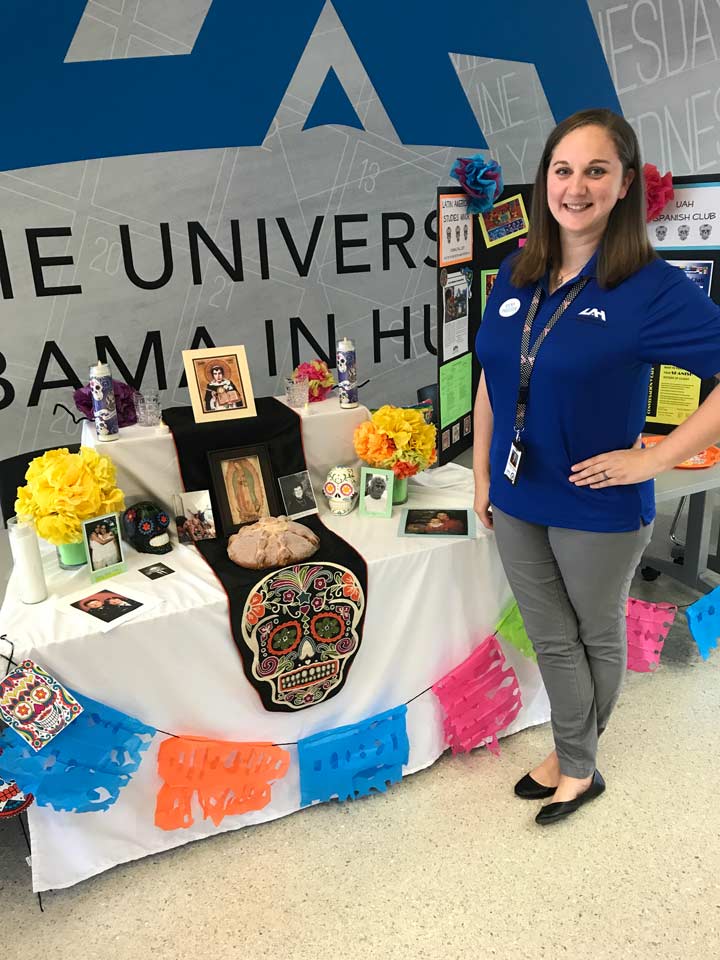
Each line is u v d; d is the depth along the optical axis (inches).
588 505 65.4
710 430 60.1
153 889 71.1
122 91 123.0
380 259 153.1
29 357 127.4
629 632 88.8
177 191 131.1
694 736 90.4
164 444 82.2
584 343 60.7
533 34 155.0
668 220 104.3
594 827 76.9
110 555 75.6
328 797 79.4
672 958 62.7
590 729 75.7
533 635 74.1
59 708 62.4
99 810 67.9
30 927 67.4
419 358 164.1
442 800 81.4
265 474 85.7
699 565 115.4
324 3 134.0
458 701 83.7
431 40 145.4
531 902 68.4
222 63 128.6
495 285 70.0
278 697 75.4
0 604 82.4
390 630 79.4
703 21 168.6
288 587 73.2
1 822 79.5
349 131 142.6
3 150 117.5
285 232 141.9
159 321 135.8
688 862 72.4
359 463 93.8
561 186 59.7
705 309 58.8
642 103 169.8
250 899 69.7
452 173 93.4
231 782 73.7
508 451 69.0
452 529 83.4
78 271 127.3
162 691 70.3
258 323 144.6
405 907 68.3
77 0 116.3
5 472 105.7
